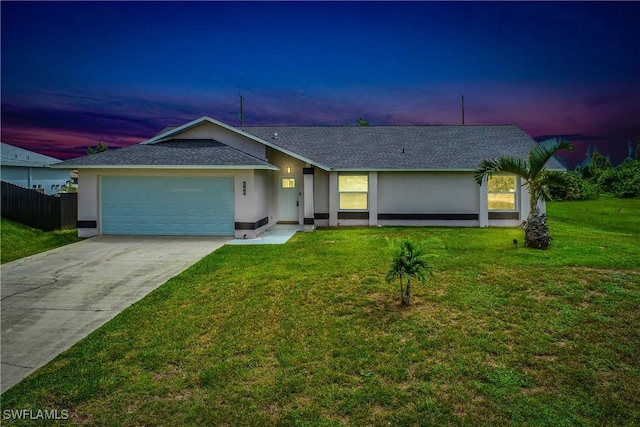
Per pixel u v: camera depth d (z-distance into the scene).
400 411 3.59
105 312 6.47
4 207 15.10
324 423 3.44
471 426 3.36
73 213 15.45
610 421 3.40
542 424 3.37
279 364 4.51
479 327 5.42
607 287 6.95
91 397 3.93
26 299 7.14
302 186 16.70
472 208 16.09
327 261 9.44
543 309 6.01
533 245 10.59
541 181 10.66
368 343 4.98
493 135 18.61
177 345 5.05
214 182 13.45
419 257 6.29
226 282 7.79
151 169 13.48
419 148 17.44
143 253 10.78
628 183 31.78
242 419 3.52
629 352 4.63
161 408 3.71
